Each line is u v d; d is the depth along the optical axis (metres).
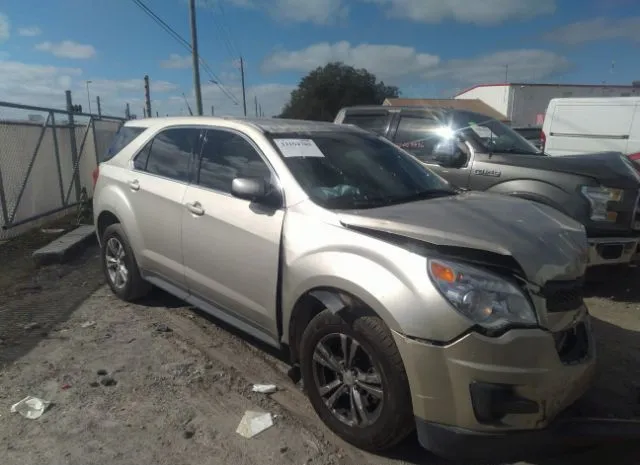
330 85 64.44
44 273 6.55
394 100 49.03
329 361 3.14
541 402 2.65
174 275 4.52
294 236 3.34
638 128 9.76
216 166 4.19
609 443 2.86
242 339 4.59
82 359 4.18
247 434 3.22
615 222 5.59
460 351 2.59
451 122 6.89
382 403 2.86
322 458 3.01
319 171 3.72
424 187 4.07
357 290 2.89
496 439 2.64
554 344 2.69
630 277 6.52
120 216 5.05
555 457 3.04
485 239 2.83
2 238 8.31
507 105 51.09
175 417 3.39
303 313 3.38
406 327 2.69
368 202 3.55
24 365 4.07
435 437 2.71
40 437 3.17
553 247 3.01
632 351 4.50
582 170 5.71
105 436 3.19
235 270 3.81
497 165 6.21
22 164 8.92
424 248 2.81
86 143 11.98
